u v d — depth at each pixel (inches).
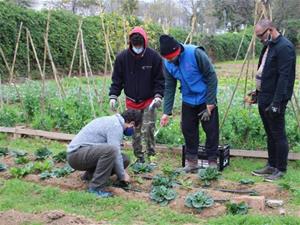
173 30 540.4
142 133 169.0
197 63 150.8
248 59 205.5
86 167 138.1
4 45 454.3
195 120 160.1
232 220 116.3
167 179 144.6
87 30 551.5
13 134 221.6
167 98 159.9
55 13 522.3
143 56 159.3
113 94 165.5
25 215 118.3
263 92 151.1
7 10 457.7
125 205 127.2
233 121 195.2
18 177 152.1
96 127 136.8
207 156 160.9
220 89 354.3
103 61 576.7
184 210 125.6
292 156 176.1
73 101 241.6
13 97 306.3
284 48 142.9
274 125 150.9
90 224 114.5
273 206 127.5
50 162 162.6
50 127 223.5
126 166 147.2
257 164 175.0
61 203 129.9
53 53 517.3
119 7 348.5
